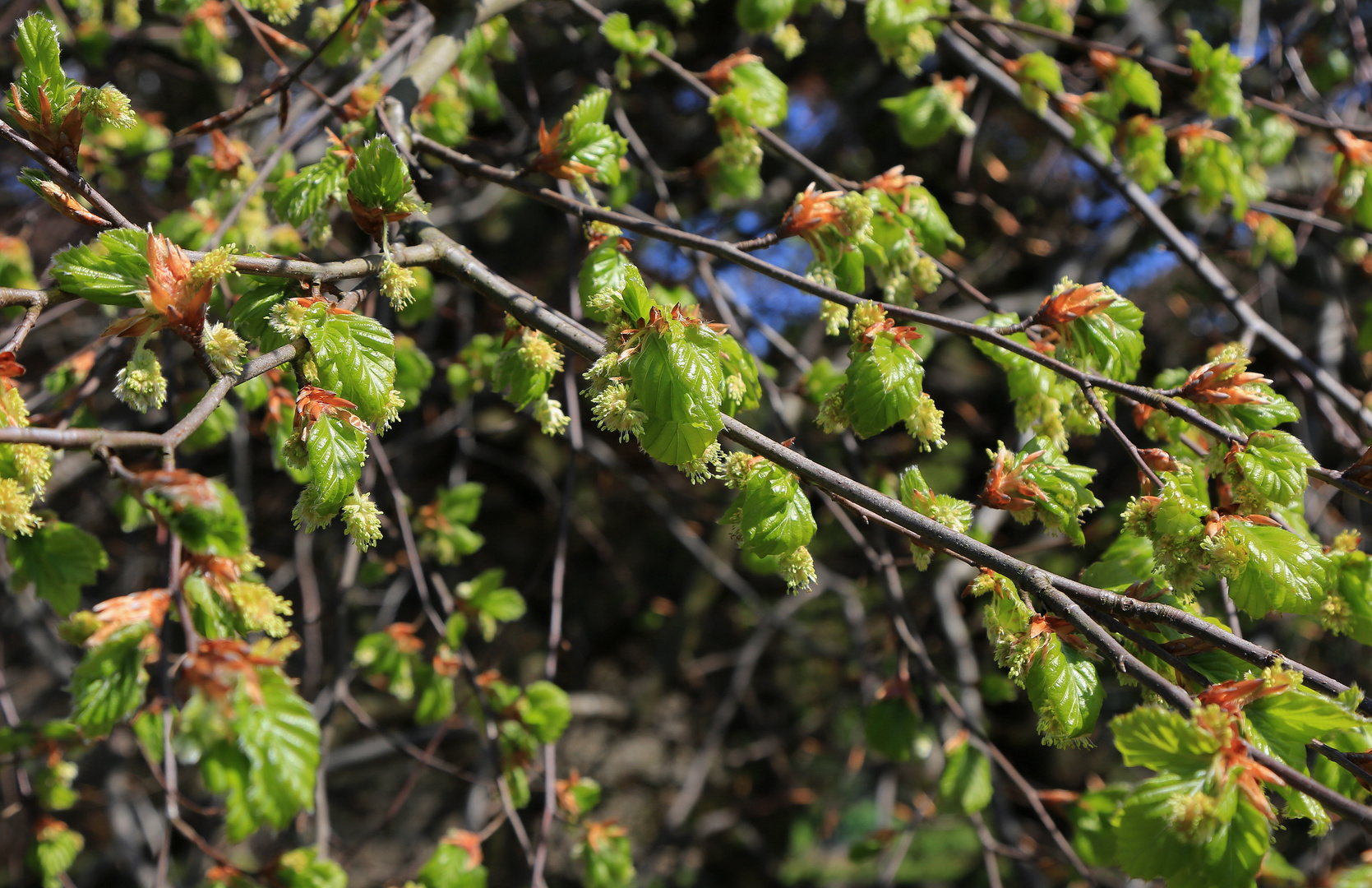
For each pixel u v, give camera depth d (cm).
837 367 416
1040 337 183
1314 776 149
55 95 132
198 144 322
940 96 294
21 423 125
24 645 581
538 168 190
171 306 115
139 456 388
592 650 766
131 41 399
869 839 367
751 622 664
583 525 605
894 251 204
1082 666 137
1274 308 430
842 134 514
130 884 571
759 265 165
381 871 704
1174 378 205
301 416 126
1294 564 136
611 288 166
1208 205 287
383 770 747
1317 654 495
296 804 97
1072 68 395
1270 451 144
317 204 181
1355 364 457
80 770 500
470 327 447
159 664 150
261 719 97
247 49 427
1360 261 363
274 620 115
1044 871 391
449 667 291
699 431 133
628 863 279
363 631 587
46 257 403
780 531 142
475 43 281
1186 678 135
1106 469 507
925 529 136
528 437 694
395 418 134
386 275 146
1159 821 111
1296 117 275
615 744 795
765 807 609
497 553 726
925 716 335
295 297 139
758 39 512
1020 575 133
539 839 264
